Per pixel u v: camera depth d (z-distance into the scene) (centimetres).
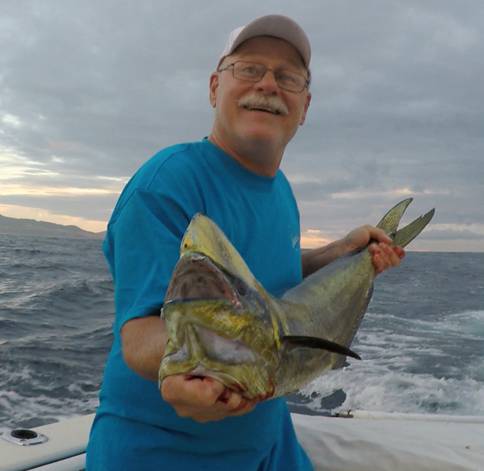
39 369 852
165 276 168
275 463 248
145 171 194
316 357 196
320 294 230
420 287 2672
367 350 1076
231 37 219
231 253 135
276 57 214
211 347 124
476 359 991
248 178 218
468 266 4875
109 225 197
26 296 1786
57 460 257
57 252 5328
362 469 275
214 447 207
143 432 200
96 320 1429
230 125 214
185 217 188
